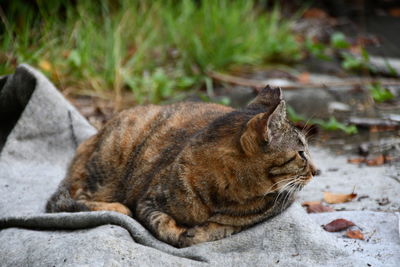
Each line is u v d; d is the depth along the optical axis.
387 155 7.36
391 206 5.84
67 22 9.93
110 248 4.29
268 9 13.52
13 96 6.84
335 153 7.66
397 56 11.27
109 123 5.71
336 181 6.66
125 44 9.99
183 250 4.50
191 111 5.50
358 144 7.92
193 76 9.80
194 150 4.79
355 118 8.60
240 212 4.71
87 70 9.23
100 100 8.93
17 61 8.78
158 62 10.07
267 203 4.75
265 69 10.63
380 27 12.84
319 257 4.34
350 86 9.89
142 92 9.11
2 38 9.36
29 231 4.88
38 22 9.80
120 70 9.24
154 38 10.34
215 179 4.65
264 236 4.57
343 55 10.99
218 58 10.13
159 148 5.23
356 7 13.60
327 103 9.23
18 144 6.38
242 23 11.12
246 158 4.62
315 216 5.43
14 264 4.45
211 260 4.34
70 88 9.04
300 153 4.82
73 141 6.55
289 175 4.77
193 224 4.75
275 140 4.65
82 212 4.81
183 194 4.68
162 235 4.66
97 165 5.49
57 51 9.35
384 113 8.62
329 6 13.93
